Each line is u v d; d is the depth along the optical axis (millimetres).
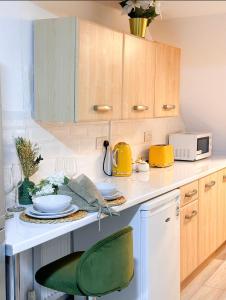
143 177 3338
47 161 2777
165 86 3457
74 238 2939
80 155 3119
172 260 2951
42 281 2061
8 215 2191
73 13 2865
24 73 2547
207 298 3203
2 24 2377
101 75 2637
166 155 3838
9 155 2447
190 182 3316
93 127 3248
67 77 2479
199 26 3727
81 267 1888
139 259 2656
